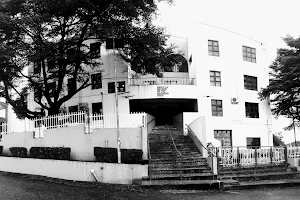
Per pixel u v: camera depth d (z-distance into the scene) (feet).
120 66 82.43
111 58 83.35
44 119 57.47
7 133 62.59
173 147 58.54
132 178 45.19
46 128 56.85
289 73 75.10
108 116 53.21
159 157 53.31
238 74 86.53
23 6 57.06
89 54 69.56
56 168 50.11
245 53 90.12
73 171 48.19
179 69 92.94
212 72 84.12
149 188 42.70
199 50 83.51
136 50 69.41
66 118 54.90
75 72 68.44
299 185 49.24
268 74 91.91
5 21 53.31
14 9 57.26
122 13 62.64
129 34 65.98
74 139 52.65
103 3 59.26
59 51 60.13
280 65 82.17
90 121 52.54
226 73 85.15
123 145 49.93
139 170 45.52
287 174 53.52
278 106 87.51
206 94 81.30
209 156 54.08
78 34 66.74
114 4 60.03
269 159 59.36
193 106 84.07
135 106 89.86
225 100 83.35
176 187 43.14
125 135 50.16
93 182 45.93
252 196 40.75
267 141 87.61
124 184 44.80
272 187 47.29
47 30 60.59
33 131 57.67
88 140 51.55
